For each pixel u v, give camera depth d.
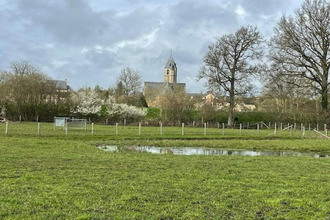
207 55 69.06
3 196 11.05
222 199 11.62
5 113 66.31
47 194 11.46
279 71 58.34
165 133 43.81
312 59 57.34
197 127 64.75
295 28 57.19
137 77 96.12
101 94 80.31
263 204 11.16
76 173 15.17
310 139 41.50
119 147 28.17
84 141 31.22
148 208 10.41
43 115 70.19
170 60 177.50
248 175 15.93
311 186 13.83
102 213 9.84
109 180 13.91
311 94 59.50
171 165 18.22
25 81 67.81
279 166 18.95
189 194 12.08
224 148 30.53
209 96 78.25
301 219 9.89
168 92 77.81
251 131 55.47
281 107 75.12
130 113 70.00
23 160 18.14
